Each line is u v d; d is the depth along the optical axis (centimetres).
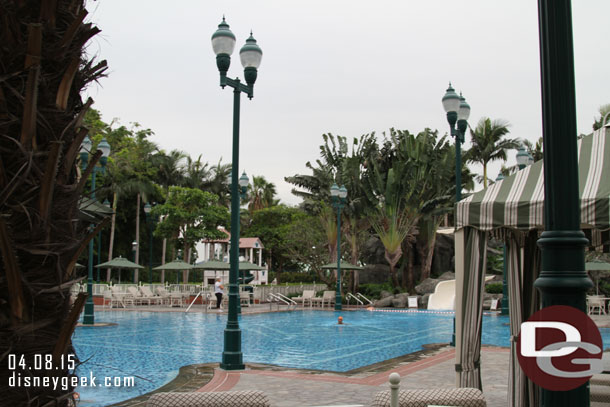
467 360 637
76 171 233
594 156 598
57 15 224
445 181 3528
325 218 3556
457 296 649
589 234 825
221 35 1003
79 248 222
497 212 602
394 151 3978
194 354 1208
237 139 1068
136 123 5322
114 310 2722
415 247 3984
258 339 1548
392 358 1165
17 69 205
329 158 3712
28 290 200
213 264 3088
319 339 1551
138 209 4991
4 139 201
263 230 5316
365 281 3969
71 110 230
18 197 202
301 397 744
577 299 297
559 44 307
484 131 4844
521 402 663
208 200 4412
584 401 296
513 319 692
